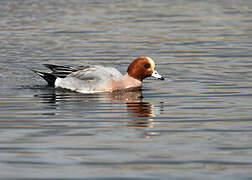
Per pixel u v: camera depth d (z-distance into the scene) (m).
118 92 16.45
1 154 10.59
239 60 20.31
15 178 9.48
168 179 9.45
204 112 13.83
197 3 34.97
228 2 35.25
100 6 33.91
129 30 26.31
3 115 13.52
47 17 29.80
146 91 16.45
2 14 30.70
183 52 21.75
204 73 18.47
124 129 12.34
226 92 16.00
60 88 16.84
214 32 25.70
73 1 36.03
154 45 23.02
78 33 25.56
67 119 13.17
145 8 33.06
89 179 9.45
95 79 16.66
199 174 9.66
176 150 10.88
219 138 11.62
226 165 10.09
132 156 10.53
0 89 16.50
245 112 13.76
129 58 20.86
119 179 9.46
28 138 11.59
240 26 27.06
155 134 11.96
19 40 23.91
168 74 18.48
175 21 28.70
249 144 11.20
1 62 20.06
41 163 10.13
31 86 16.98
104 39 24.23
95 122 12.91
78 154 10.62
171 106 14.54
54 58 20.72
